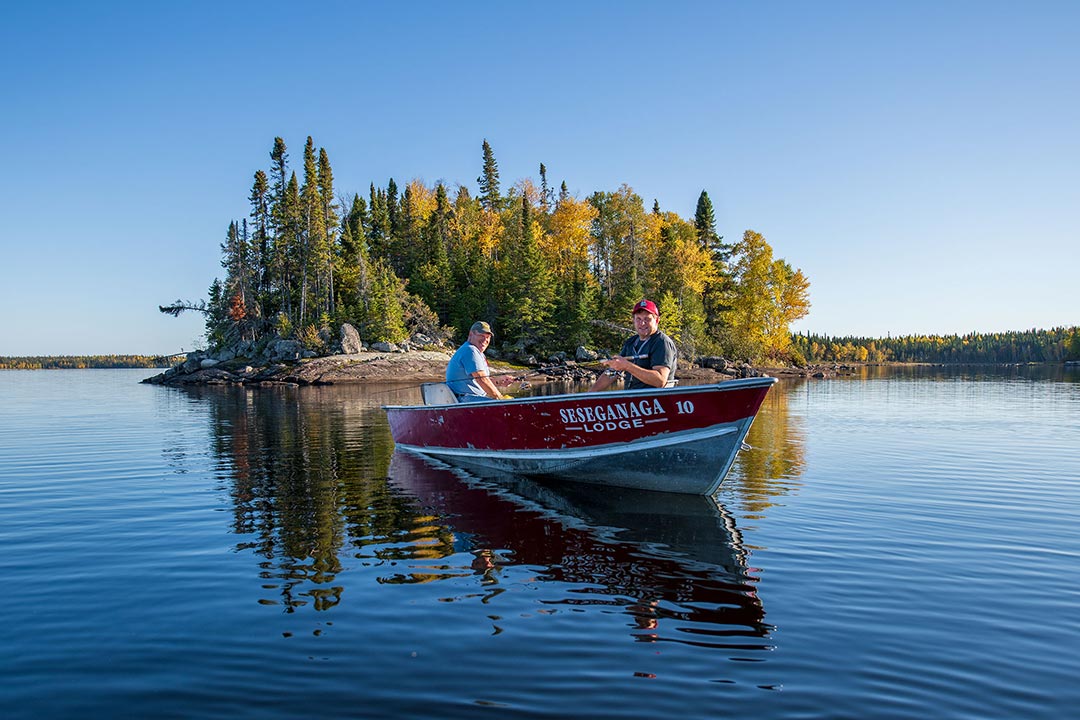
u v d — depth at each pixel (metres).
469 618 3.44
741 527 5.29
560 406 7.08
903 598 3.70
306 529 5.29
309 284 56.22
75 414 17.34
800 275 57.38
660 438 6.57
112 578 4.10
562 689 2.69
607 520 5.57
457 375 8.80
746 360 55.50
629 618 3.44
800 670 2.84
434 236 64.69
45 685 2.76
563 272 62.12
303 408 19.38
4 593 3.84
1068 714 2.48
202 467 8.38
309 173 54.97
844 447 9.98
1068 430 12.26
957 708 2.53
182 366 51.41
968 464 8.36
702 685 2.71
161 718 2.50
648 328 6.73
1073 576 4.06
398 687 2.72
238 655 3.02
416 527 5.36
